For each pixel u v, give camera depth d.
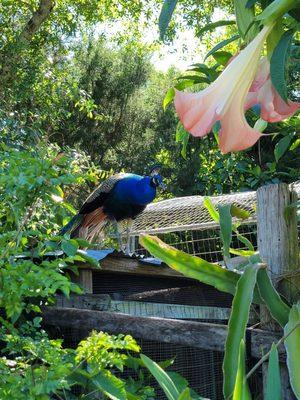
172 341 3.09
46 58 11.24
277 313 2.59
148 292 4.29
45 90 10.09
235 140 1.69
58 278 2.64
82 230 5.95
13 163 2.82
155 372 2.31
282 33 1.80
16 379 2.48
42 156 2.99
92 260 3.03
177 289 4.44
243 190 8.48
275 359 2.12
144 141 16.39
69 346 3.90
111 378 2.84
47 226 3.40
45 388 2.45
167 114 16.19
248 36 1.87
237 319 2.46
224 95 1.67
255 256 2.69
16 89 9.80
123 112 16.33
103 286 4.32
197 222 6.45
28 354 3.10
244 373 2.08
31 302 3.62
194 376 4.20
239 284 2.53
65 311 3.58
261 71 1.81
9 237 2.79
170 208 6.75
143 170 16.22
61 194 3.12
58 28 12.62
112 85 16.31
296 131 2.75
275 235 2.95
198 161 13.44
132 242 6.80
